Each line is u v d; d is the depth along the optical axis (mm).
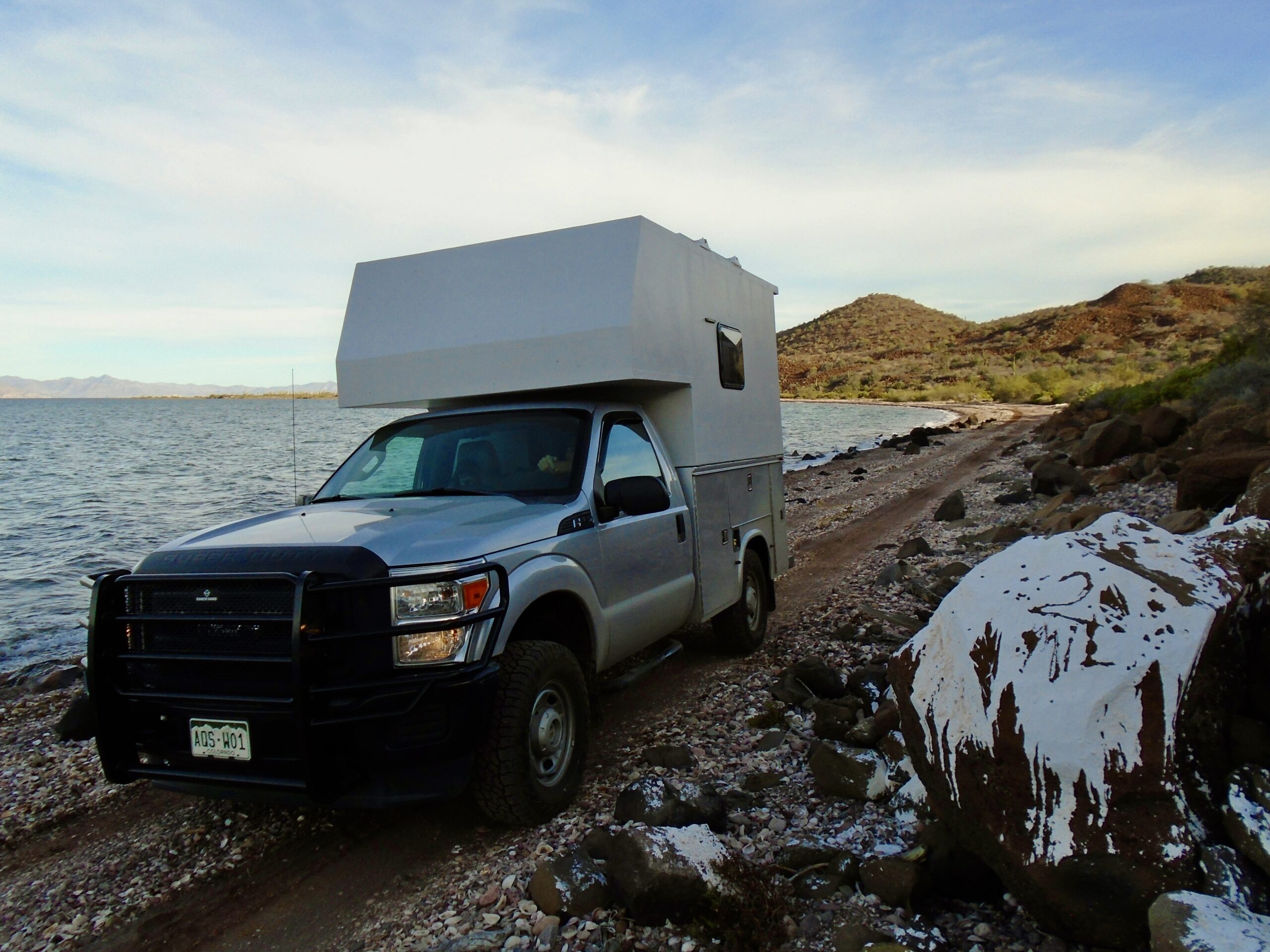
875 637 7375
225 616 3857
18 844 4648
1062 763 2736
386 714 3770
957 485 20062
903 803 3742
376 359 6168
